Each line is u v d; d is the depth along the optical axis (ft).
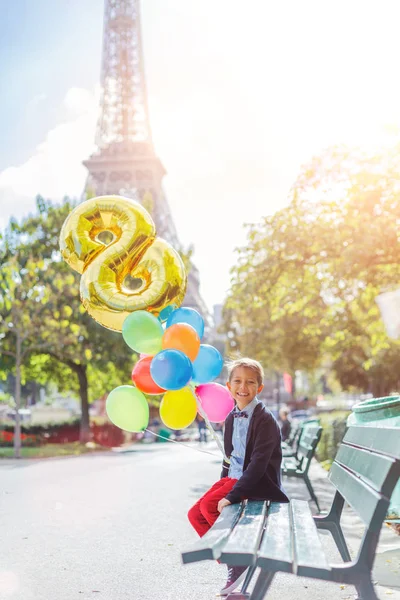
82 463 69.41
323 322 81.97
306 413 214.90
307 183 59.57
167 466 62.69
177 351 18.20
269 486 16.01
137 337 19.29
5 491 39.37
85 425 127.13
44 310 97.66
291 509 14.96
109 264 20.63
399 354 150.71
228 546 10.84
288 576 18.29
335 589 16.90
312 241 61.11
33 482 45.55
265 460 15.71
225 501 15.29
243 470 16.38
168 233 245.65
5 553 21.21
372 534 11.11
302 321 135.85
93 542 23.11
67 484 43.96
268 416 16.31
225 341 145.79
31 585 17.19
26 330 93.71
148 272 21.27
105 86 284.41
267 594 16.39
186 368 18.02
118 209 21.21
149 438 158.81
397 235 53.78
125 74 288.71
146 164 258.16
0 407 231.30
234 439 16.81
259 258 65.36
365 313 77.51
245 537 11.56
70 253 21.30
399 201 54.29
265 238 64.13
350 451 16.62
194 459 74.95
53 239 117.19
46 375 140.87
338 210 59.47
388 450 12.35
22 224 117.29
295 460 40.50
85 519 28.25
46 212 118.42
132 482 45.29
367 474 13.20
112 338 116.47
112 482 45.34
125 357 119.85
